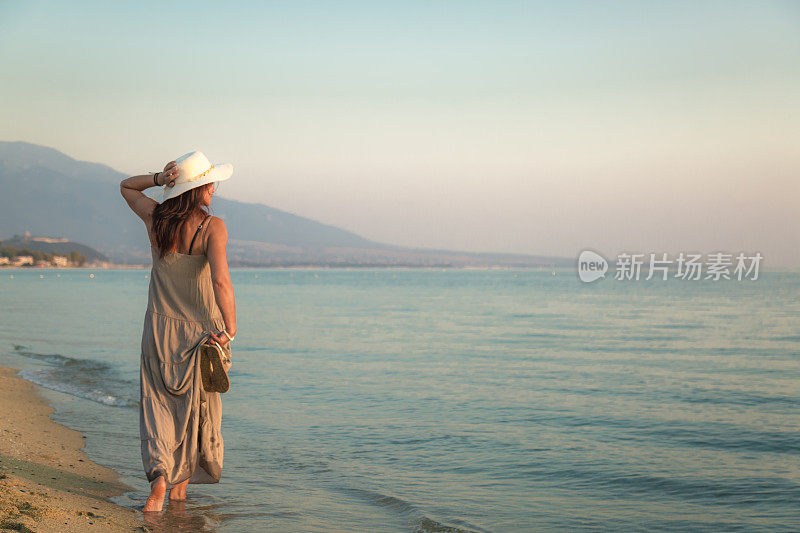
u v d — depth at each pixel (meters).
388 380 11.77
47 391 10.19
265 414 8.45
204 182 3.68
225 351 3.70
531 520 4.46
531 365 14.23
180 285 3.70
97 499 4.32
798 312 35.66
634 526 4.38
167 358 3.71
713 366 14.17
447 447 6.66
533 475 5.63
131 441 6.64
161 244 3.68
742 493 5.13
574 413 8.57
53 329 23.88
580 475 5.64
